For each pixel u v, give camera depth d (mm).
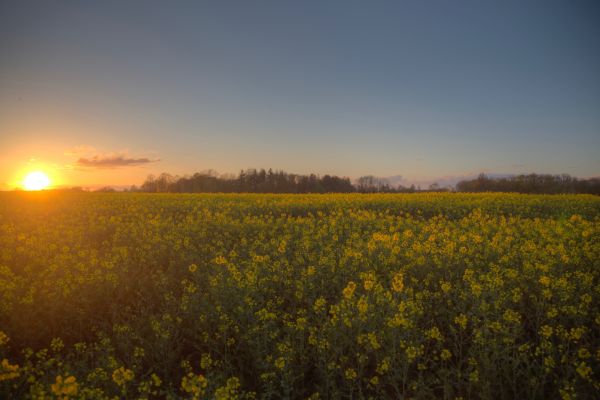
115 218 19234
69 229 15633
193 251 11672
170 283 8992
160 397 5363
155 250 11609
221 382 5223
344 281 8656
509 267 9273
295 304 7605
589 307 6727
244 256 11203
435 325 6625
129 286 8648
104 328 6953
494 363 5039
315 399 4672
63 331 6887
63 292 7641
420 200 26875
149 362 6031
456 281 8391
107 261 9898
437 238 13016
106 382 5000
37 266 10234
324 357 5348
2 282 7652
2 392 4637
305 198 30531
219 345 6391
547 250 9656
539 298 7027
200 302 7320
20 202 26875
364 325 5840
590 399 4586
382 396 4934
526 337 6359
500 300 6465
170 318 6531
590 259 9086
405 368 4961
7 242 12344
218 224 16422
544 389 5133
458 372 4965
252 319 6383
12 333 6570
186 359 6293
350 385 5062
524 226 14820
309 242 12031
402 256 10180
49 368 5473
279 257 10789
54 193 39406
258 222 16812
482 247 11086
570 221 15141
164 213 22234
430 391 4875
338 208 23812
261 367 5383
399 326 5645
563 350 5480
